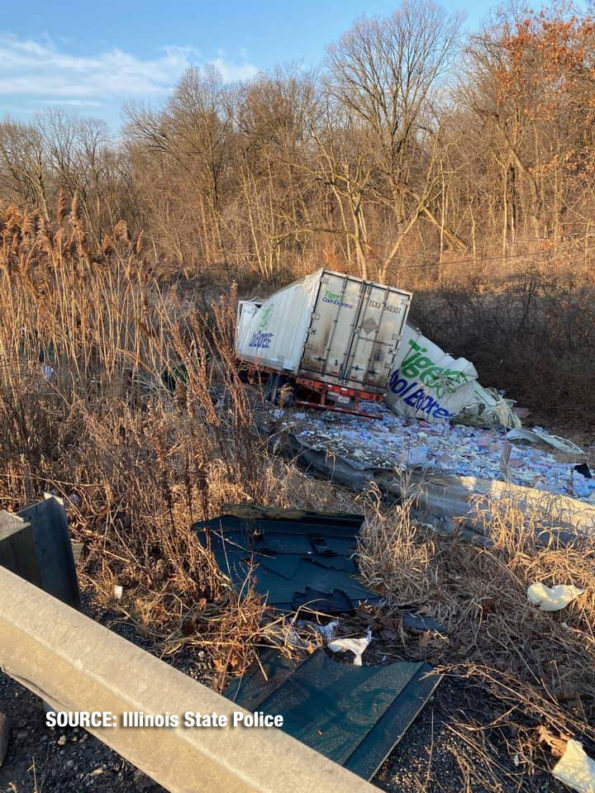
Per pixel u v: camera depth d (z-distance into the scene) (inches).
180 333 253.9
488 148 1314.0
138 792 90.3
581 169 1048.2
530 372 523.2
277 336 510.3
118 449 187.0
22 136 1919.3
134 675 63.5
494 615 152.6
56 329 285.4
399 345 475.8
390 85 1480.1
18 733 101.7
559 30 995.3
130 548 163.5
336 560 169.6
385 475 269.4
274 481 210.4
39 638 70.4
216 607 142.1
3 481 192.7
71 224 299.6
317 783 51.2
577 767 103.5
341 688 118.0
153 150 1951.3
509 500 208.5
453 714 115.4
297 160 1582.2
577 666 136.8
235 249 1606.8
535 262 862.5
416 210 1209.4
